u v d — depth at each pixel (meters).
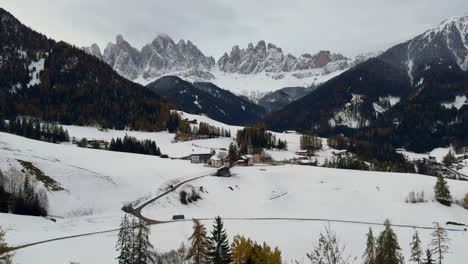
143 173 140.12
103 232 79.12
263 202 136.38
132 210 106.69
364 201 138.12
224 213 119.75
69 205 99.94
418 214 126.88
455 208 135.12
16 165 103.88
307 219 115.44
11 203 88.50
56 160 129.12
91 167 132.12
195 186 139.88
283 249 82.50
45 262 56.69
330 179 163.88
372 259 58.91
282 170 176.62
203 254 50.31
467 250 89.94
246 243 36.41
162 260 59.47
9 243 64.25
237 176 162.75
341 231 102.62
